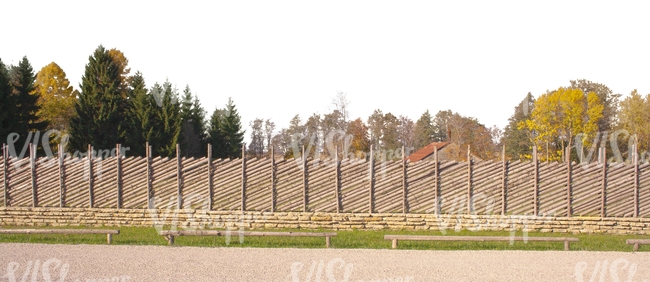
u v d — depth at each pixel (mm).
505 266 11891
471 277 10875
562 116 42938
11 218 18297
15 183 18375
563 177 16875
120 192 17953
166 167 17734
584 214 16859
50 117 50812
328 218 17188
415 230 16969
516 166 16922
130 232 16469
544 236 15727
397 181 17172
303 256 12883
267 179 17344
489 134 56781
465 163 17062
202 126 61094
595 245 14656
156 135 46406
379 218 17141
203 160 17578
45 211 18141
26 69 44000
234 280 10469
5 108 40906
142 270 11258
